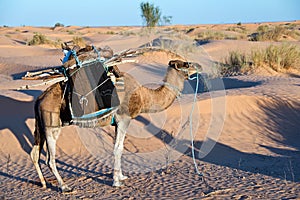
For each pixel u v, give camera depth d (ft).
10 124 38.40
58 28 328.90
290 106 41.96
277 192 24.11
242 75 67.00
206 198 23.53
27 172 30.35
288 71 72.08
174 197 23.99
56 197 24.95
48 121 25.44
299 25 294.46
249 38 142.31
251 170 28.81
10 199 24.81
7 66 86.79
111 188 26.27
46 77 25.34
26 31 272.10
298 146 34.94
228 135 37.32
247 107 41.60
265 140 36.50
